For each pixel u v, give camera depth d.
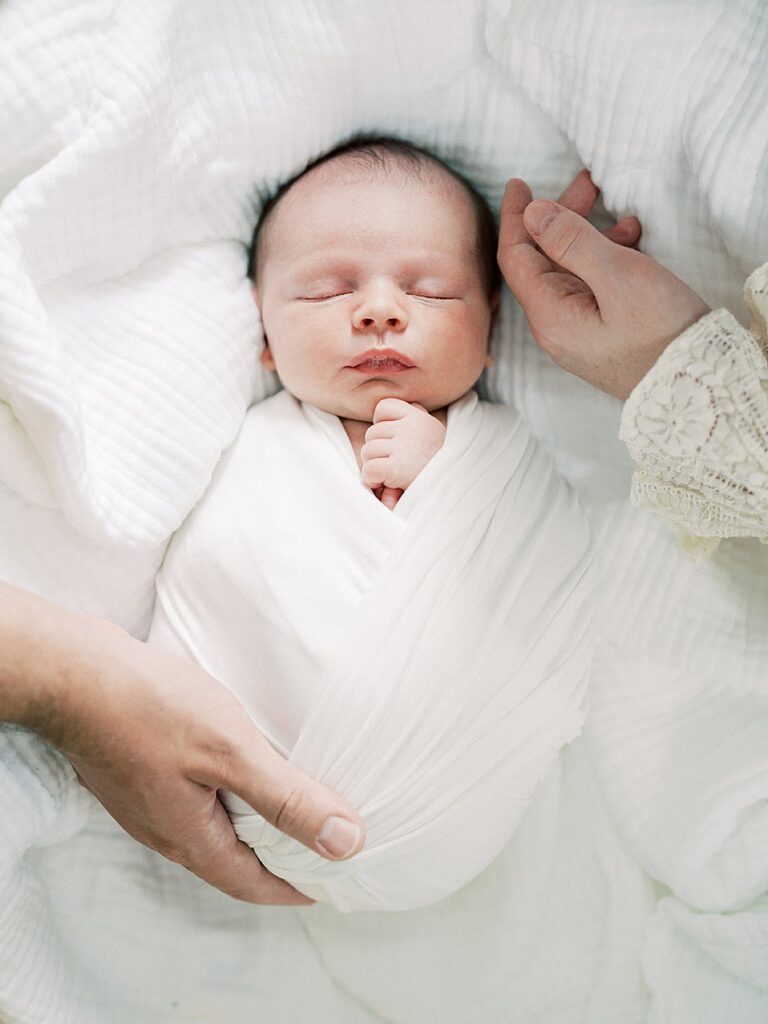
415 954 1.06
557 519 0.98
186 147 0.98
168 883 1.08
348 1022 1.06
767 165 0.90
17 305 0.83
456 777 0.88
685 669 1.04
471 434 0.98
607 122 0.97
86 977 1.01
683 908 1.02
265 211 1.08
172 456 0.96
